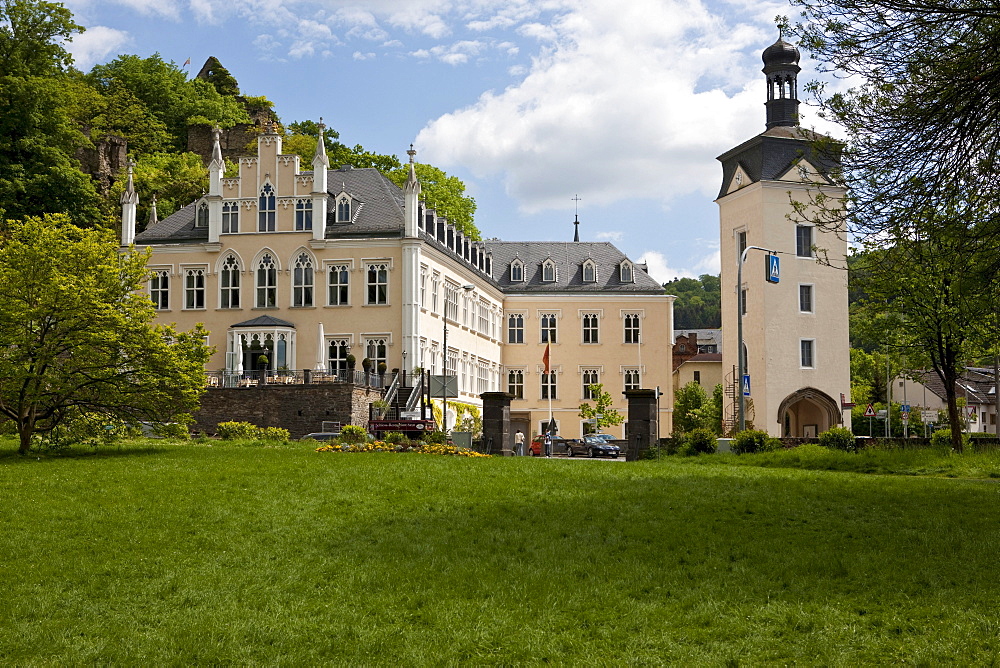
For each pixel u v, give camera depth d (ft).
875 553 55.83
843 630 43.47
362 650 44.24
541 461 105.60
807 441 138.31
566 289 298.35
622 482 85.56
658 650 42.73
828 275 224.33
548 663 41.86
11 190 263.29
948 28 61.16
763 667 40.37
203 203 226.58
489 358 279.08
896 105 62.95
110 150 338.75
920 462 110.42
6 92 269.85
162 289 223.92
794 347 220.64
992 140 62.28
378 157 345.31
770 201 222.28
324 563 57.88
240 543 62.80
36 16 287.28
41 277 110.42
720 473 94.38
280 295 219.20
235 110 461.37
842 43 63.67
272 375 193.77
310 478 86.12
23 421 111.45
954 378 127.95
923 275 74.84
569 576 53.36
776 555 56.13
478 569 55.16
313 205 219.20
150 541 63.26
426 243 220.02
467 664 42.24
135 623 48.78
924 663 39.58
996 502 72.95
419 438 145.79
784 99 230.27
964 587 48.70
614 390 293.64
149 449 118.42
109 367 112.47
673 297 295.69
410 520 68.74
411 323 214.07
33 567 57.62
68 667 43.39
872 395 345.92
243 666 43.21
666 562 55.57
